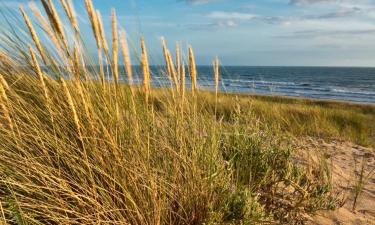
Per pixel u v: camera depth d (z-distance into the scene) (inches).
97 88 89.0
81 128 81.9
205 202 97.5
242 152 126.4
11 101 84.2
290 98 1069.1
